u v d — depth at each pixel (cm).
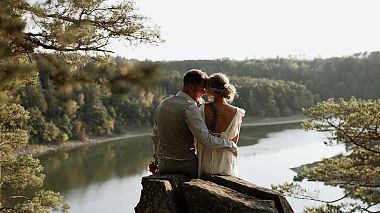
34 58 543
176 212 389
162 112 433
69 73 477
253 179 3994
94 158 5825
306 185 3625
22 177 1188
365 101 1141
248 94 11438
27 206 1137
